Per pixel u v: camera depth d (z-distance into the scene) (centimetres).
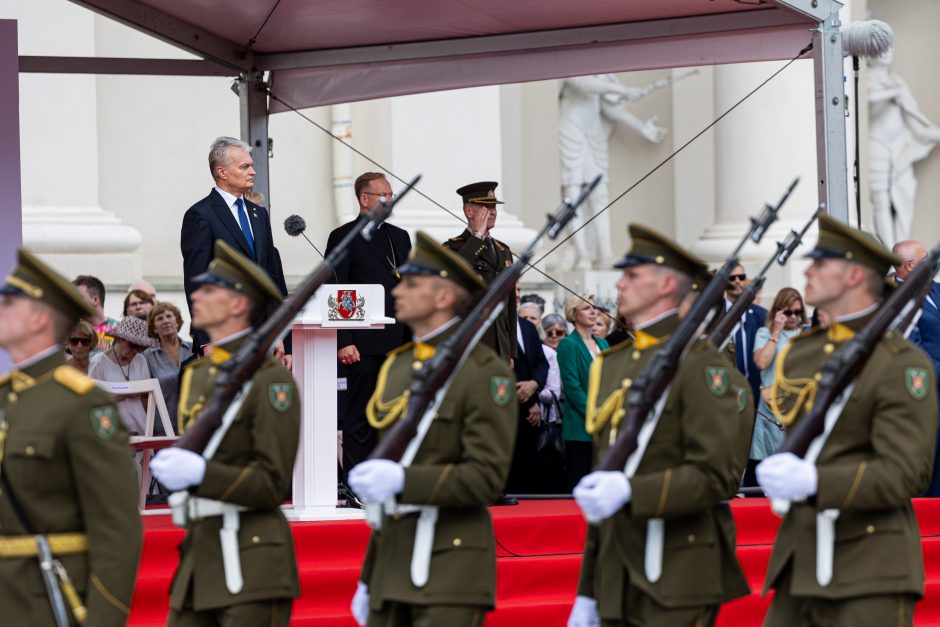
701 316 1183
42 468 1076
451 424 1187
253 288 1250
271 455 1198
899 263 1191
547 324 2438
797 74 3397
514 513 1848
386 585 1195
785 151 3391
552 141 3578
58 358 1098
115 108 3098
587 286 3456
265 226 1920
